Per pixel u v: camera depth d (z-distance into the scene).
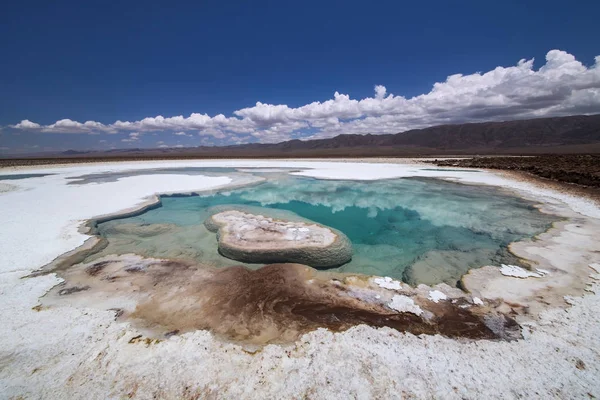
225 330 3.29
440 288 4.29
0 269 4.72
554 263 4.94
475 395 2.44
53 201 9.83
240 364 2.78
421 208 10.04
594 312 3.52
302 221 7.73
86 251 5.59
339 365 2.76
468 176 17.53
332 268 5.37
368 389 2.50
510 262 5.18
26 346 2.98
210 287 4.27
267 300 3.93
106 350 2.94
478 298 3.96
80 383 2.55
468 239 6.76
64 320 3.41
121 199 10.33
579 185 12.70
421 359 2.85
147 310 3.66
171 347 3.00
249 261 5.46
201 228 7.48
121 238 6.68
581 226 6.92
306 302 3.90
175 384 2.55
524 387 2.51
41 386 2.51
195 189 12.99
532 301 3.83
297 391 2.48
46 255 5.31
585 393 2.44
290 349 2.98
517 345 3.02
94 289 4.17
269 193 12.86
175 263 5.16
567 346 2.98
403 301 3.93
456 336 3.20
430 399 2.40
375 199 11.63
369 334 3.23
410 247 6.39
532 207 9.39
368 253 6.09
